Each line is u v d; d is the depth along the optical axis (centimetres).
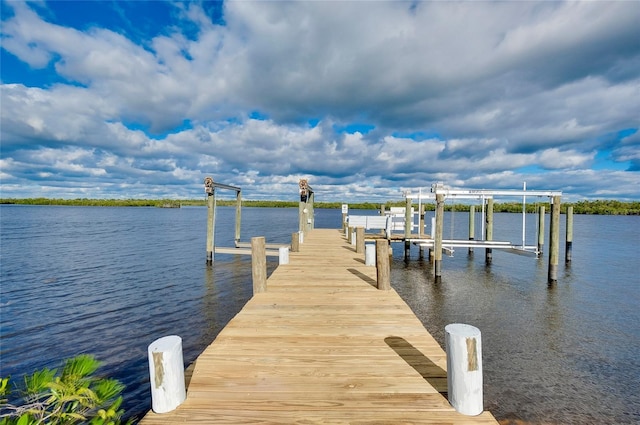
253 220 5512
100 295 984
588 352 591
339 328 386
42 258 1648
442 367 290
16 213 7750
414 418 217
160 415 219
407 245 1538
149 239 2522
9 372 534
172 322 757
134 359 576
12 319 775
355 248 1130
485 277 1234
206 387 255
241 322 405
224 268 1407
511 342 637
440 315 807
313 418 217
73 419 209
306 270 734
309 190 1792
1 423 185
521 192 1178
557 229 1121
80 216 6500
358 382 263
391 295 531
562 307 865
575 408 428
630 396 454
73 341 652
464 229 3603
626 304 890
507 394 459
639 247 2064
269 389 253
